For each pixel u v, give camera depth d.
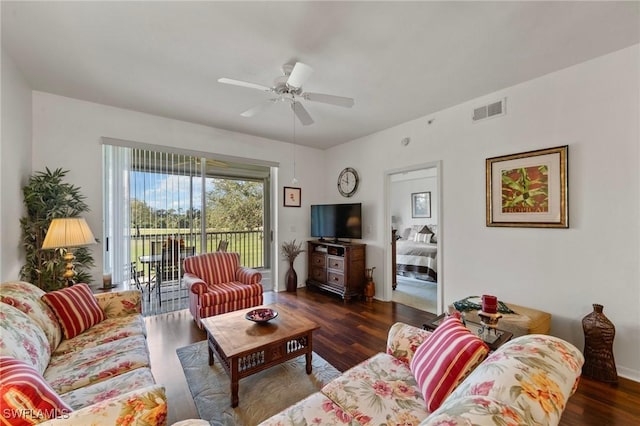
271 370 2.23
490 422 0.67
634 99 2.07
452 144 3.22
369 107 3.22
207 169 4.80
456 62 2.29
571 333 2.37
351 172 4.63
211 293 2.99
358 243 4.44
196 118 3.59
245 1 1.62
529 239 2.62
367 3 1.64
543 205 2.51
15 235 2.35
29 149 2.68
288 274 4.62
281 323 2.24
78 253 2.86
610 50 2.13
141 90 2.80
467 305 2.55
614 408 1.78
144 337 1.99
